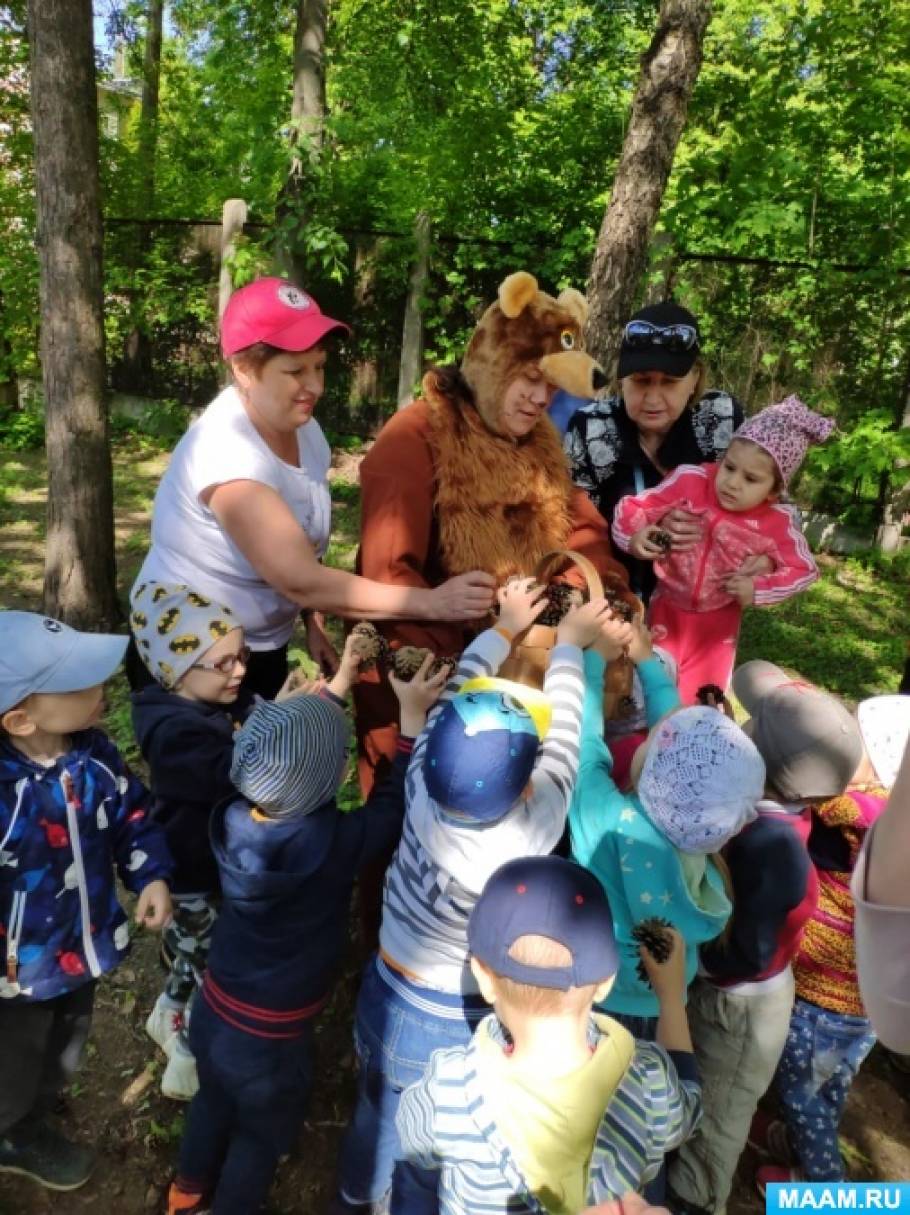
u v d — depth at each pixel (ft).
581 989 5.16
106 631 18.10
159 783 7.96
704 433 10.42
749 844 7.06
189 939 8.50
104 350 17.33
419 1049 6.75
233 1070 6.95
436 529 8.73
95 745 7.45
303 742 6.47
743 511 9.30
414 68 32.45
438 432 8.59
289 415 8.18
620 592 9.11
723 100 27.32
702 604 9.65
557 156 30.30
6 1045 7.25
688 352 9.61
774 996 7.32
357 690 9.13
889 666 19.06
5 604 19.35
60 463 17.34
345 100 35.42
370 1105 7.19
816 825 8.05
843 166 25.12
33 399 34.76
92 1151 8.25
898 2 22.20
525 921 5.18
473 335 8.75
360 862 7.05
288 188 28.25
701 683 9.80
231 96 34.50
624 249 15.96
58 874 7.07
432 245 29.48
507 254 29.43
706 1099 7.57
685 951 6.58
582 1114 5.08
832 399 25.05
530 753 6.08
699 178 24.82
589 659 7.95
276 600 9.01
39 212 16.49
